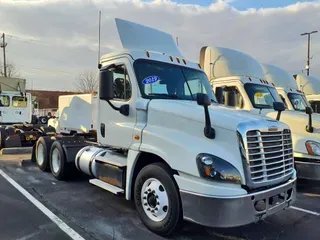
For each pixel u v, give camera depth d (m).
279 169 4.08
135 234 4.25
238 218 3.53
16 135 11.57
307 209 5.57
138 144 4.53
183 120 4.09
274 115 7.17
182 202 3.82
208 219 3.56
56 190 6.39
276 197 3.97
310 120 6.59
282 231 4.51
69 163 6.96
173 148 3.98
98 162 5.56
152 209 4.29
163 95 4.87
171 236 4.15
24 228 4.41
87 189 6.48
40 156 8.32
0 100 13.34
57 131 10.83
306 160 6.57
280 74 9.75
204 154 3.69
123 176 4.85
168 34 5.86
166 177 4.03
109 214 5.01
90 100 8.18
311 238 4.29
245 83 7.67
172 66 5.17
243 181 3.61
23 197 5.87
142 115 4.62
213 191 3.54
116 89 5.06
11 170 8.30
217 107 4.52
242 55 8.45
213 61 8.12
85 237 4.14
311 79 12.73
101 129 5.42
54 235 4.19
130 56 4.85
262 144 3.82
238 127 3.68
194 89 5.19
